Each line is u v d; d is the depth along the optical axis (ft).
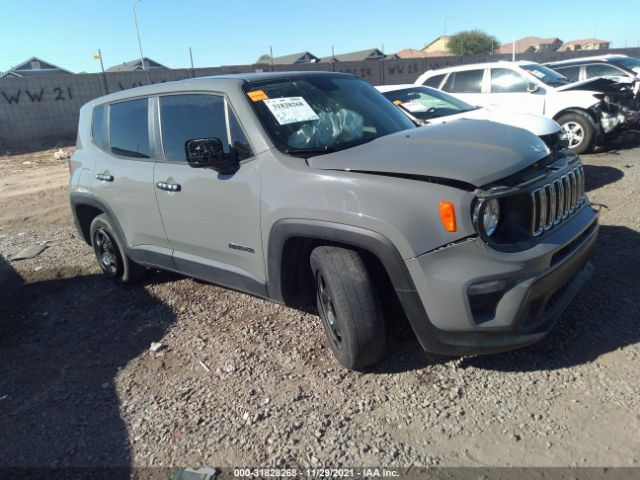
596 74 41.47
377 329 9.46
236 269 11.75
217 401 9.86
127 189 13.98
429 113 22.82
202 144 10.66
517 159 9.23
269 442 8.62
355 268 9.38
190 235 12.53
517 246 8.61
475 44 195.42
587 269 11.28
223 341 12.07
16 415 10.16
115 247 15.80
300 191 9.70
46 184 36.27
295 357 11.04
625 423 8.20
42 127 65.16
